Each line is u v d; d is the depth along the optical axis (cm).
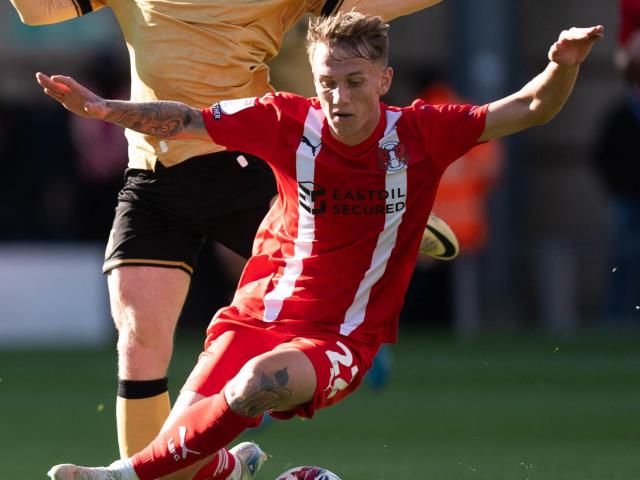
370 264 1902
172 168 2103
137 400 2059
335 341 1881
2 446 2953
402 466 2620
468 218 5372
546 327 5906
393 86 6438
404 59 6481
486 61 5775
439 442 2975
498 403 3659
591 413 3441
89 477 1806
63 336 5341
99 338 5359
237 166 2125
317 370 1825
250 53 2134
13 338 5312
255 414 1814
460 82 5822
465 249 5466
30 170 5669
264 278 1945
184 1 2109
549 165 6519
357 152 1873
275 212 1970
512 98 1867
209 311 5384
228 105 1905
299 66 2480
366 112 1839
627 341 5075
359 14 1859
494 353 4816
